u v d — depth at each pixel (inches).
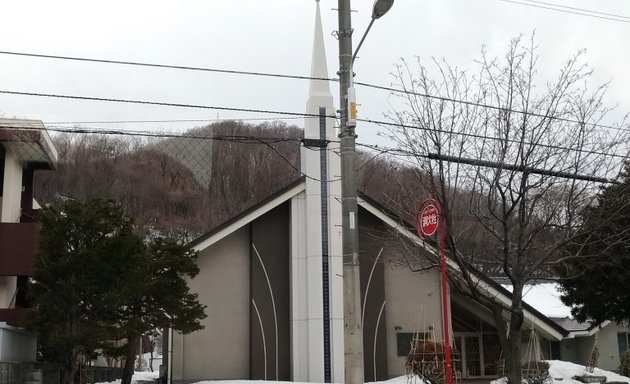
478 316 1173.7
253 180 2994.6
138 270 767.7
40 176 2615.7
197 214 2859.3
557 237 624.4
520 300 551.5
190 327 917.2
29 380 741.9
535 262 597.0
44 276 727.1
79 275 725.9
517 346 547.8
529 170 554.6
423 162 584.1
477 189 588.7
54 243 741.9
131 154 3095.5
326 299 1010.7
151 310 898.7
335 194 1043.9
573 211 590.9
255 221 1089.4
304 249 1050.7
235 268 1086.4
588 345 1280.8
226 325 1063.6
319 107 1061.1
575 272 789.2
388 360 1079.6
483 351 1177.4
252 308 1058.7
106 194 2723.9
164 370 1147.3
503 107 580.4
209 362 1045.8
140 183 2881.4
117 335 772.6
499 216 615.2
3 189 918.4
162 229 2662.4
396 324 1097.4
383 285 1080.2
